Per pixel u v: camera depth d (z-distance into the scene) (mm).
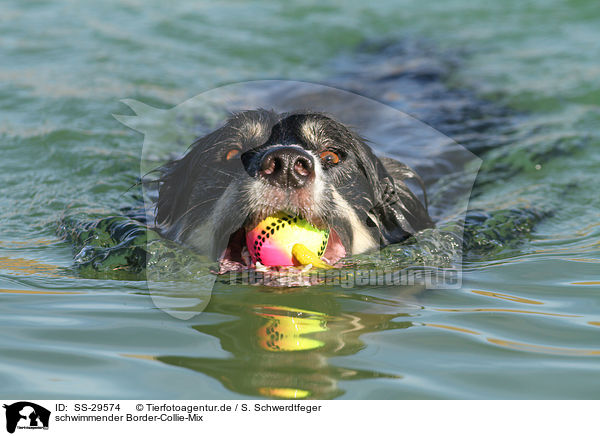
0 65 12414
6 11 15305
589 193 8352
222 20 15352
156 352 4496
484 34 14891
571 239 7035
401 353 4500
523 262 6367
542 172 9023
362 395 3961
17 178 8555
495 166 9172
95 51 13211
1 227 7242
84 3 16016
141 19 15094
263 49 13977
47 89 11414
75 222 7105
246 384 4078
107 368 4285
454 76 12867
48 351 4516
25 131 9891
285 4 16328
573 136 10117
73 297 5488
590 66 12914
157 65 12680
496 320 5062
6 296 5477
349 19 15664
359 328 4891
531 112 11242
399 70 13180
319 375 4195
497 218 7469
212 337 4723
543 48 14031
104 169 8734
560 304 5367
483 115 11062
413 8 16359
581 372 4262
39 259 6418
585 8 15914
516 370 4289
